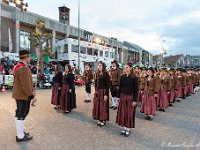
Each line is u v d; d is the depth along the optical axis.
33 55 24.38
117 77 9.55
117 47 46.22
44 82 17.22
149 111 7.76
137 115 8.52
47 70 20.70
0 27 25.53
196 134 6.25
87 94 11.20
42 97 11.94
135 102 5.99
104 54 37.00
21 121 5.30
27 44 29.05
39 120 7.21
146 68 9.84
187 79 14.60
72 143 5.29
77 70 21.94
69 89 8.38
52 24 31.83
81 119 7.54
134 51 53.31
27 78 5.20
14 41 27.23
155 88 7.79
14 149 4.86
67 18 37.50
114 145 5.23
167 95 9.90
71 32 35.12
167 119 7.98
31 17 28.97
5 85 15.22
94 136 5.84
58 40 33.44
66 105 8.32
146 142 5.49
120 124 6.08
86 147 5.06
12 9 27.11
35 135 5.77
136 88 6.02
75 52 31.31
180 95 12.48
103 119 6.71
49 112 8.40
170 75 10.49
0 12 25.30
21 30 28.42
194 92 16.78
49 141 5.38
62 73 8.96
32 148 4.93
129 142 5.46
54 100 8.89
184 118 8.19
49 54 26.19
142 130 6.52
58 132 6.07
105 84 6.80
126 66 6.23
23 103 5.35
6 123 6.71
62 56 31.20
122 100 6.10
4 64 17.92
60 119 7.45
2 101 10.31
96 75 6.98
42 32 26.67
